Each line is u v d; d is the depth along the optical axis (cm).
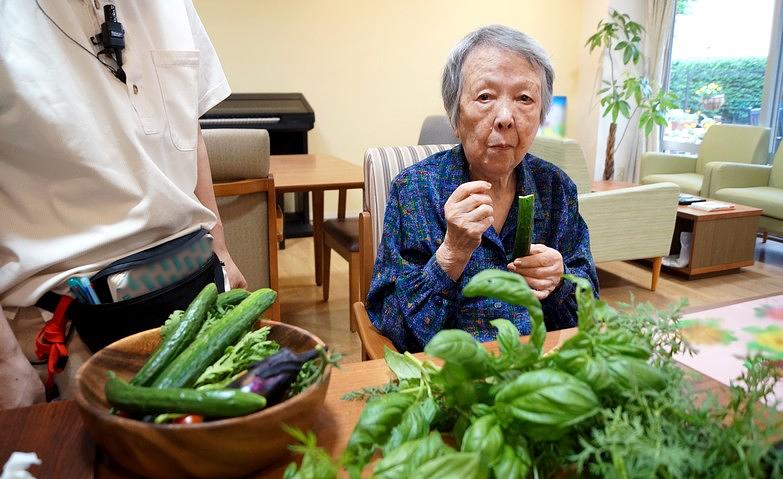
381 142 523
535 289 112
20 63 89
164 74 109
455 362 52
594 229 314
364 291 170
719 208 361
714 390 64
